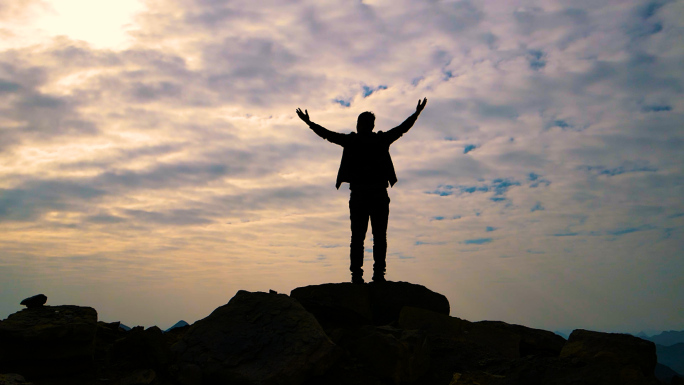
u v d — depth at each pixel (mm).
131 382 4422
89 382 4449
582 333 5328
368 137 6680
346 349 5066
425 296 6719
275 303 5359
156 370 4676
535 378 4434
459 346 5676
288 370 4332
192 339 4898
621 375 4160
